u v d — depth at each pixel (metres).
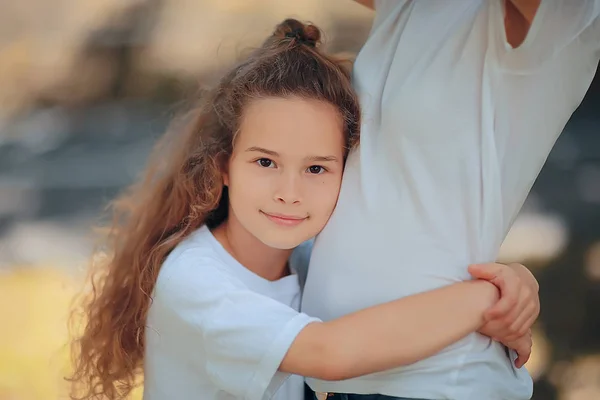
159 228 1.60
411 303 1.26
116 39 7.30
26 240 4.62
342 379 1.24
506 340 1.31
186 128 1.61
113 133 6.53
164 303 1.39
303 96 1.35
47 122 6.80
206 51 7.11
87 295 1.81
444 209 1.28
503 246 4.46
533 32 1.22
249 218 1.38
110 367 1.65
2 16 7.28
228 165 1.46
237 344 1.28
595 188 5.37
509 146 1.29
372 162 1.34
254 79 1.39
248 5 7.11
